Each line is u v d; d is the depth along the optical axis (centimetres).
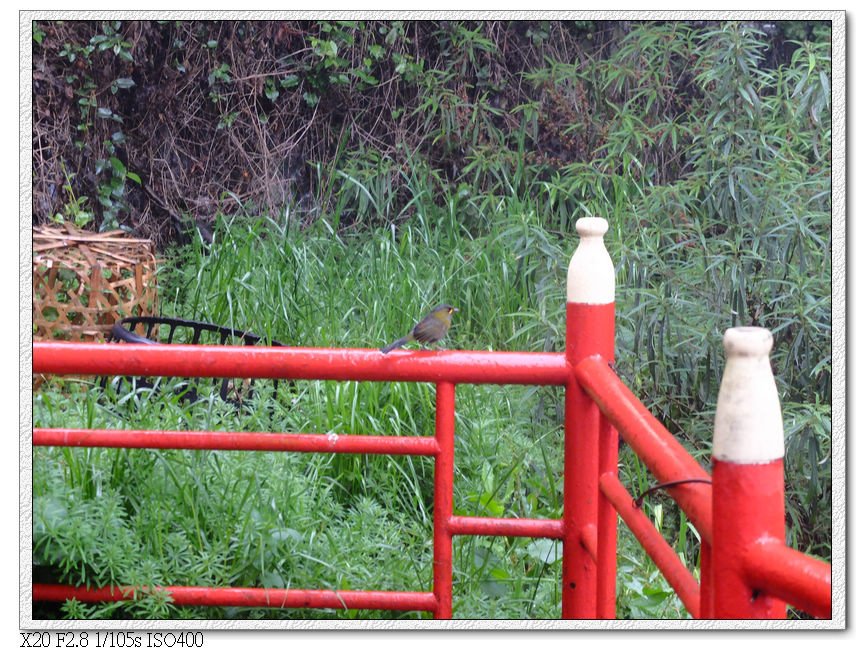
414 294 943
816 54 890
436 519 491
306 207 1321
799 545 779
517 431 793
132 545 501
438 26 1327
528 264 1007
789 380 816
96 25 1206
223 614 541
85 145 1211
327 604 495
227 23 1280
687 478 311
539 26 1309
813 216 811
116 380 745
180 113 1278
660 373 796
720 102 928
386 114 1338
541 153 1228
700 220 972
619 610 597
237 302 958
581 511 478
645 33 1098
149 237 1266
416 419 764
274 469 589
